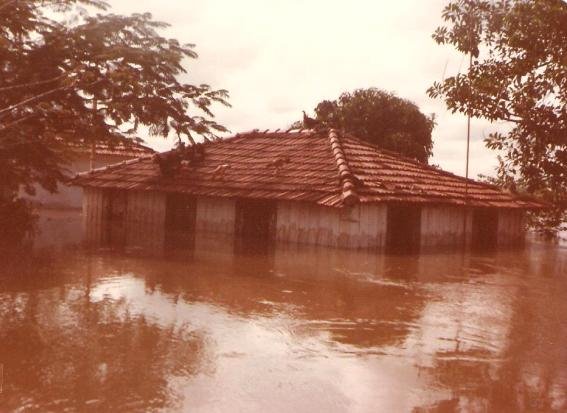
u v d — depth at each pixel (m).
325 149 21.34
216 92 19.94
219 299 10.53
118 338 7.94
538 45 10.86
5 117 17.16
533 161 12.09
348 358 7.51
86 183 23.72
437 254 18.27
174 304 10.01
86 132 18.59
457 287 12.68
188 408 5.79
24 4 16.66
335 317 9.60
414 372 7.07
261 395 6.19
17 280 11.46
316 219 18.44
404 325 9.25
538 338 8.69
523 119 11.38
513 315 10.14
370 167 20.16
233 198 20.58
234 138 25.05
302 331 8.69
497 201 22.00
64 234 19.34
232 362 7.18
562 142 11.11
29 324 8.43
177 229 22.05
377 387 6.54
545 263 17.28
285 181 19.56
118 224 23.03
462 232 21.66
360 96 32.16
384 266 15.12
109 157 32.19
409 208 19.75
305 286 12.05
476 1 11.73
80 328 8.34
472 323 9.52
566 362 7.59
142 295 10.58
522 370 7.24
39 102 17.25
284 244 18.56
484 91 11.45
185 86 19.38
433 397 6.30
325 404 6.02
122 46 17.62
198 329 8.54
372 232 18.44
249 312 9.69
